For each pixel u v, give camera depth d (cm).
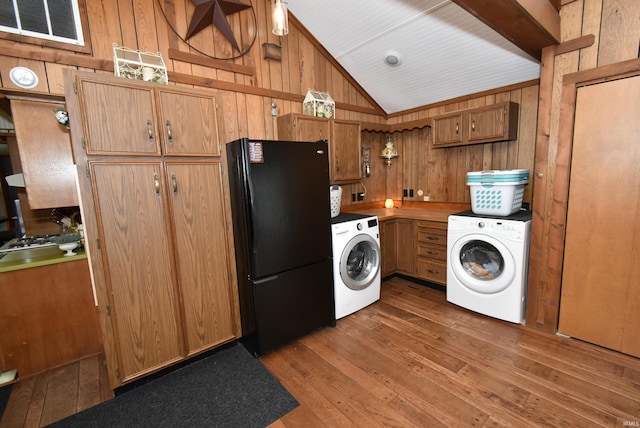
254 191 199
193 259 202
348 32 287
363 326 249
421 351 210
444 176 357
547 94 211
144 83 175
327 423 153
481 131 294
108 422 159
